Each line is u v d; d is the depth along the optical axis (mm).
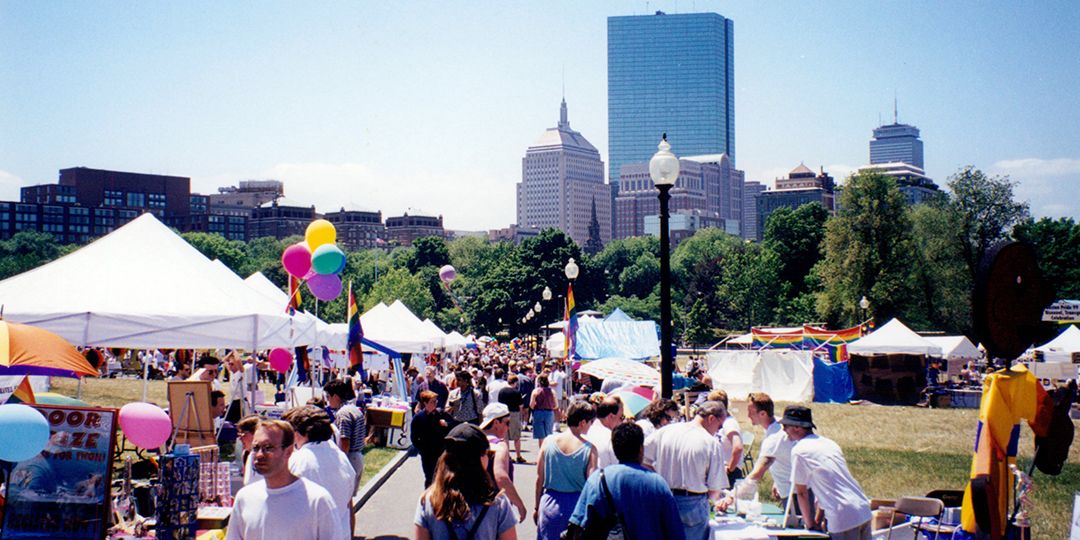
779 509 9391
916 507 8742
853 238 71125
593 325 29312
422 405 10445
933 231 70750
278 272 193250
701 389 15656
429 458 10234
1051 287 8062
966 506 7855
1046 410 7934
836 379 40062
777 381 40250
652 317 142000
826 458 7883
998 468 7602
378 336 28484
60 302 12766
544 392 20188
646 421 9758
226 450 16844
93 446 8031
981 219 68875
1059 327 49500
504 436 8453
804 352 40375
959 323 69938
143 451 14789
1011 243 7758
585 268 116938
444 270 31328
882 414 33125
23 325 9820
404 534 11750
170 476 8281
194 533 8367
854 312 70375
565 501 7840
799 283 111438
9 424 7449
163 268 14289
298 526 5488
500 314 113062
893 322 41250
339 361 31781
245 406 18812
